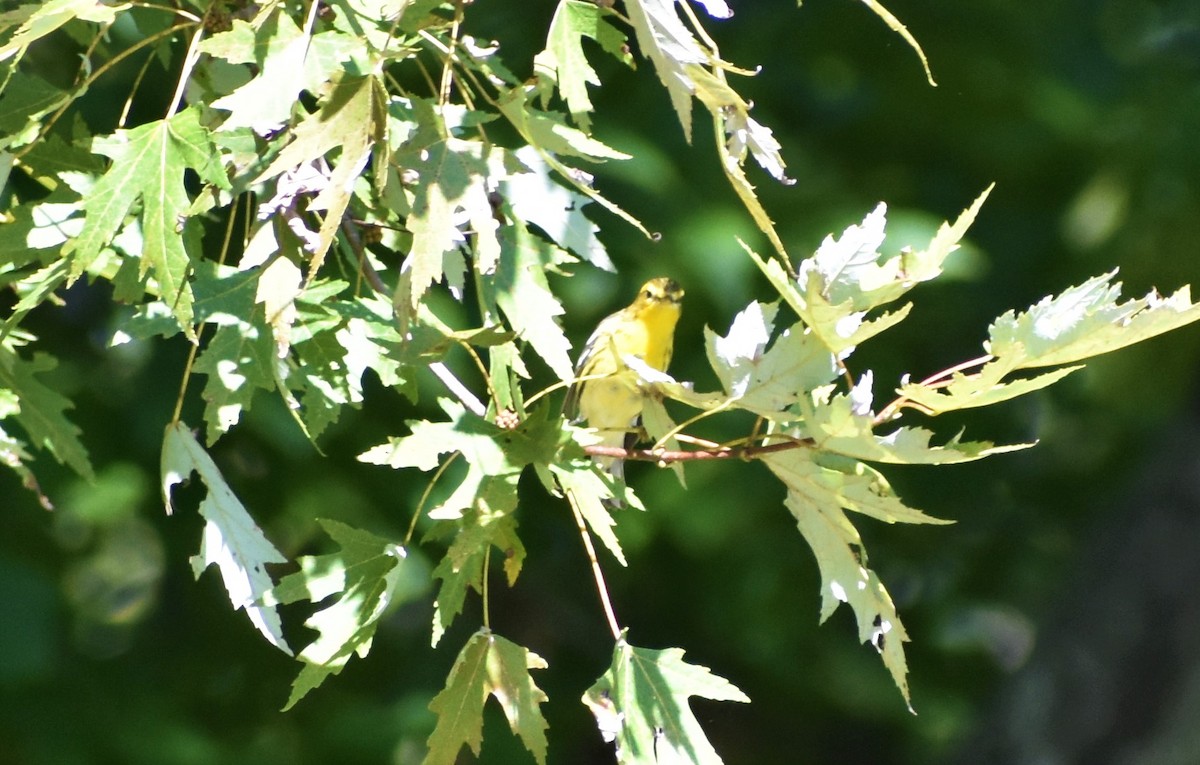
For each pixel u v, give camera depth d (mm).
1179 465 9820
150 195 3279
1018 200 11062
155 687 9109
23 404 4461
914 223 9086
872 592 3451
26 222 3664
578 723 10391
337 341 3674
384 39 3457
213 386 3469
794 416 3309
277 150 3332
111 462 8516
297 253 3385
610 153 3488
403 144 3244
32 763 8164
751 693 10969
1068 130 10742
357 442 8281
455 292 3543
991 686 11156
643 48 3420
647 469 9336
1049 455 11867
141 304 3635
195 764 8523
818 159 10148
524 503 9664
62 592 8992
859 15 10344
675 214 8531
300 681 3301
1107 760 9484
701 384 8711
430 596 10055
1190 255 10523
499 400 3539
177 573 9453
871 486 3357
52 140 3973
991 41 10617
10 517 8633
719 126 3393
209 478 3475
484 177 3223
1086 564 10039
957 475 11203
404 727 8719
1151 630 9570
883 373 10375
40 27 3334
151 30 4566
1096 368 11484
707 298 8523
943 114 10680
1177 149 10633
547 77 3682
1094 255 10727
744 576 10227
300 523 8336
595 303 8156
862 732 11492
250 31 3256
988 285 10742
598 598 10633
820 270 3111
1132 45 11438
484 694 3436
